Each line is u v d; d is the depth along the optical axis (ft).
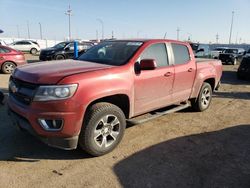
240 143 16.85
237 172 13.38
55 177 12.32
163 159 14.37
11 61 45.32
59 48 66.64
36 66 14.83
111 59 16.25
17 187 11.49
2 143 15.55
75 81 12.73
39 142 15.79
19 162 13.55
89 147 13.66
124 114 15.90
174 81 18.56
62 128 12.66
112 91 14.06
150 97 16.83
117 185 11.87
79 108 12.79
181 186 12.02
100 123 13.97
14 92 14.02
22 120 13.48
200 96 22.34
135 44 16.96
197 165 13.89
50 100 12.37
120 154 14.71
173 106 20.51
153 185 11.99
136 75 15.56
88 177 12.41
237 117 22.34
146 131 18.21
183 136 17.65
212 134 18.21
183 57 19.74
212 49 94.02
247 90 36.14
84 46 68.64
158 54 17.53
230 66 75.51
